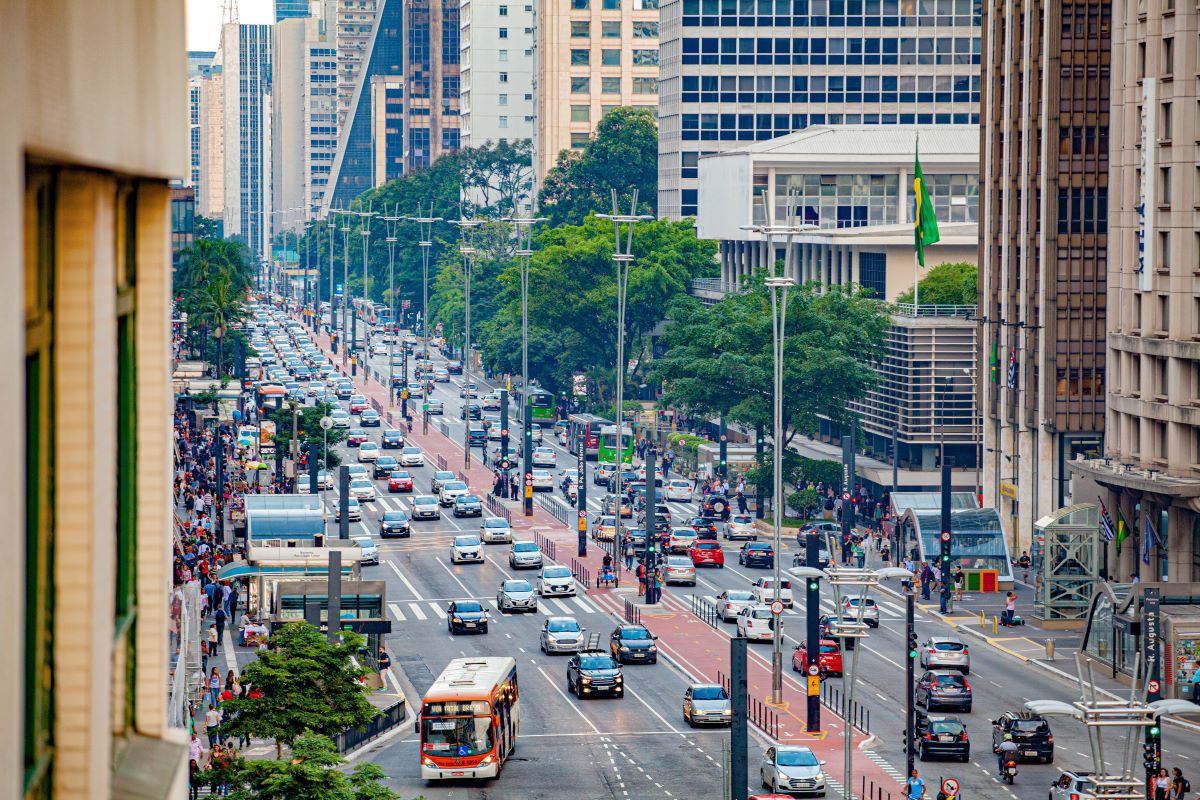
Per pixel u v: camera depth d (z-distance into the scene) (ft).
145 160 77.15
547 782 518.78
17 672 55.01
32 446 65.31
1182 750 582.35
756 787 541.34
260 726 451.12
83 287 70.59
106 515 73.92
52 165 67.36
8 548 54.03
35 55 56.24
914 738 521.24
